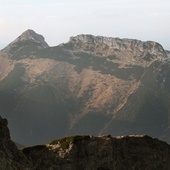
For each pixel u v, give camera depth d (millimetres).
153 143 134375
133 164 124375
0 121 99375
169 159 136250
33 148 111375
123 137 128625
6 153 92125
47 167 107812
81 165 113375
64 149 113375
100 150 117062
